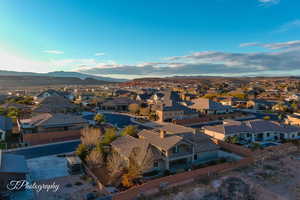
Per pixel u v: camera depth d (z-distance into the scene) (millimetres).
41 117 52312
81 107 88125
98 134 39000
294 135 47781
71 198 22859
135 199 22844
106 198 22406
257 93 146500
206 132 49688
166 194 24234
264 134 47188
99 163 30859
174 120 63375
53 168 30922
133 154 29750
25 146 41188
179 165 32625
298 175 30047
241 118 74125
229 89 182625
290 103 100062
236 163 32281
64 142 44312
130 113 82250
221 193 24766
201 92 153875
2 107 73625
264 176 29531
